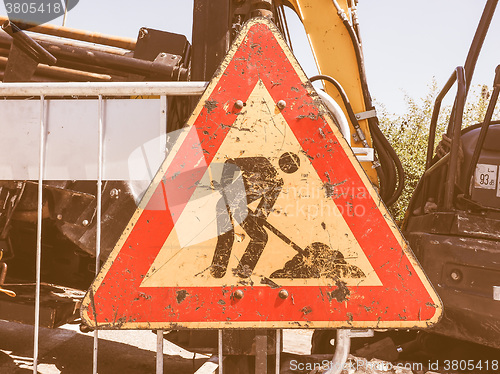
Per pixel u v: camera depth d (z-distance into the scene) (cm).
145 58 295
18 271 281
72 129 208
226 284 186
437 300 186
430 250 237
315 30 351
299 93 191
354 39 343
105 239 227
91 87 204
